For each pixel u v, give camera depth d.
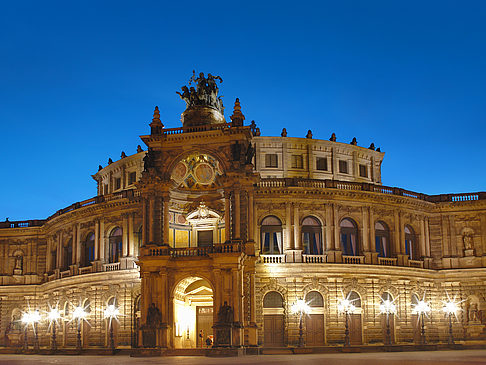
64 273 92.75
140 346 69.06
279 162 93.31
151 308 69.06
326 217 82.75
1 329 99.19
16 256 101.81
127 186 98.12
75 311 84.62
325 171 95.00
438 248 90.56
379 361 48.59
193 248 70.94
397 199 87.06
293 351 73.50
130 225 84.50
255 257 72.50
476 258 88.69
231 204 71.00
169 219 80.06
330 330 79.44
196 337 79.81
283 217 81.69
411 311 85.50
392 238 86.56
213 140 73.00
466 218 90.19
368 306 81.69
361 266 82.06
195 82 81.19
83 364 50.16
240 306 68.69
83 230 90.88
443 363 43.62
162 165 73.75
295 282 79.88
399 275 85.00
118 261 85.69
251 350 69.94
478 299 87.50
